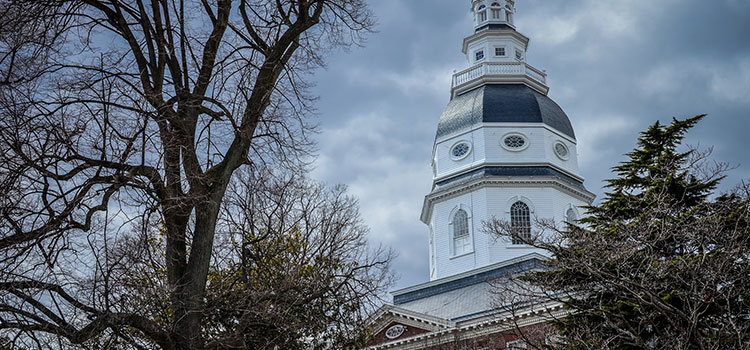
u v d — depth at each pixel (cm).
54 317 1212
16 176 1233
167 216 1373
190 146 1420
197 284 1352
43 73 1355
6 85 1298
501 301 3086
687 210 2661
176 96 1440
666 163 2908
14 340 1278
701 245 2166
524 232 5056
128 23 1492
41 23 1425
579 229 2727
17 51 1368
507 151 5434
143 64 1429
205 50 1512
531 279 2691
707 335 2245
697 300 2009
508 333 3866
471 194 5338
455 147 5578
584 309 2450
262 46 1627
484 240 5138
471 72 5941
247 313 1507
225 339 1438
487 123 5506
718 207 2406
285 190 2080
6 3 1390
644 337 2425
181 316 1318
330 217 2130
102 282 1313
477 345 3928
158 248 1873
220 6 1529
